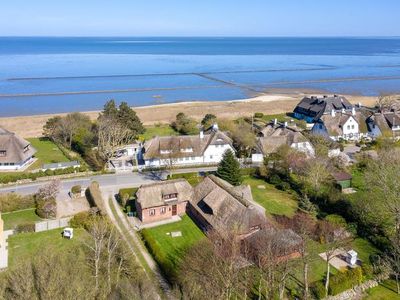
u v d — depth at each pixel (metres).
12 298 42.31
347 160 98.25
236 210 61.25
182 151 98.44
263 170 90.38
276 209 74.44
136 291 46.81
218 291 46.06
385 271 54.72
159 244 62.38
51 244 60.97
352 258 56.59
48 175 89.50
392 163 80.38
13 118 155.50
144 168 95.19
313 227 63.47
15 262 55.69
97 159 98.50
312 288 51.06
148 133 129.38
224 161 83.69
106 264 52.75
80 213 67.56
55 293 41.34
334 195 74.25
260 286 48.00
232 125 122.81
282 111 171.25
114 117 115.19
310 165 82.62
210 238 57.66
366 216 66.50
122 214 72.75
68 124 113.94
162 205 70.00
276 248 52.16
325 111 141.38
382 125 124.06
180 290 48.97
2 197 73.31
